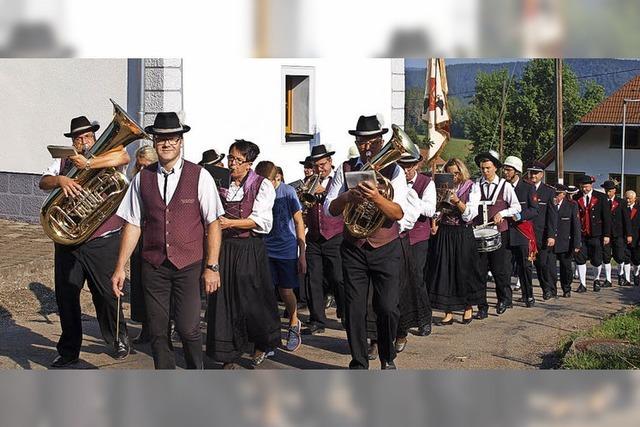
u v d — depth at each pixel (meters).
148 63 13.20
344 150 16.09
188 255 6.72
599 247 16.44
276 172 8.93
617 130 47.62
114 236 8.13
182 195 6.72
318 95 15.51
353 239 7.49
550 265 13.77
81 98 14.11
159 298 6.75
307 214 9.88
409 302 8.88
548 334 10.48
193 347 6.78
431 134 14.49
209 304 7.72
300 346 9.26
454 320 11.16
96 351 8.72
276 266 8.91
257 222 7.64
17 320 9.88
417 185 9.62
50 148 7.54
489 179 11.76
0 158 15.07
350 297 7.52
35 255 11.85
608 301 13.94
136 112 13.38
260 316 7.77
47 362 8.23
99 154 7.72
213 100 13.72
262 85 14.48
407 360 8.80
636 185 47.38
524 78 50.97
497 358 9.05
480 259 11.05
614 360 8.67
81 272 8.08
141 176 6.83
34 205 14.75
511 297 12.08
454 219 10.72
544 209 13.45
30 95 14.70
